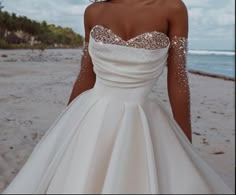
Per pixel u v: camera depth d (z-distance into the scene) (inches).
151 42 48.4
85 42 60.9
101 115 50.1
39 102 173.5
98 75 52.5
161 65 50.3
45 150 52.8
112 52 48.6
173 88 53.4
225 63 1068.5
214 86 385.7
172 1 50.3
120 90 50.3
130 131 47.5
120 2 52.0
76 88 63.7
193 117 216.5
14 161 110.0
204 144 152.6
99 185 44.8
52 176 47.9
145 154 46.2
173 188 44.2
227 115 214.5
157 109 52.2
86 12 57.6
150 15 49.0
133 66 48.4
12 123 141.1
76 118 53.0
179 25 50.7
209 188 45.5
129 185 43.6
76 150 48.1
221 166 117.0
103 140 47.9
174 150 48.6
